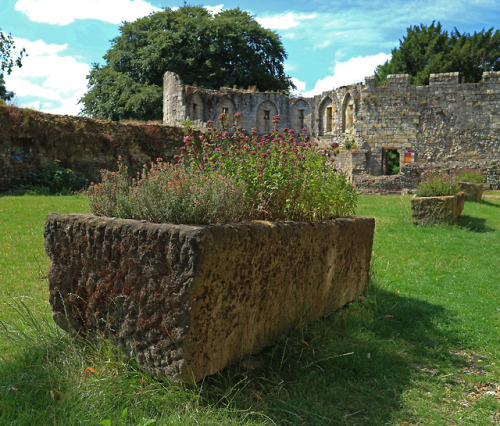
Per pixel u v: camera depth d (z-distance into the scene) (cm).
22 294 438
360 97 2814
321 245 381
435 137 2727
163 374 257
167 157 2167
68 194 1694
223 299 267
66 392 250
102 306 288
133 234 267
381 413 262
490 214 1227
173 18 3647
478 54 3406
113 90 3428
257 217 363
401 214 1141
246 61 3656
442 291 521
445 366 330
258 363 302
